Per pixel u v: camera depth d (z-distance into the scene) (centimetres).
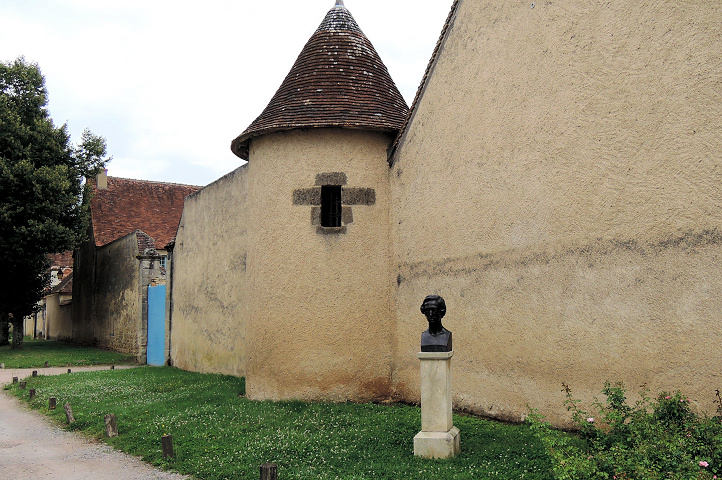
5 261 2214
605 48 637
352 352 964
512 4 771
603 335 626
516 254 746
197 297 1533
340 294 975
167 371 1530
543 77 716
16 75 2320
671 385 558
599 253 634
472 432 706
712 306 527
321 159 1002
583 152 657
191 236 1595
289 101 1038
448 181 879
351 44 1110
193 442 720
